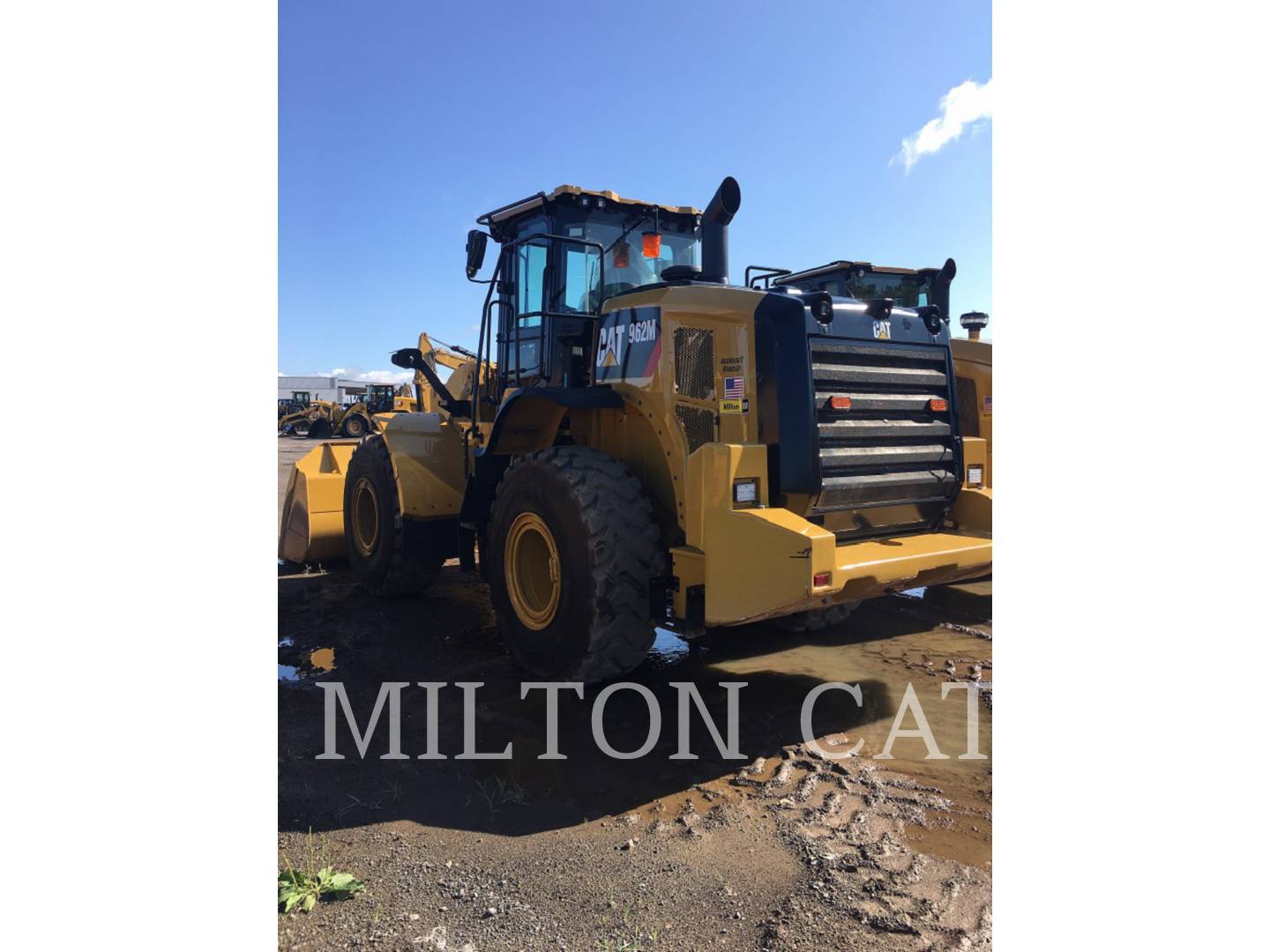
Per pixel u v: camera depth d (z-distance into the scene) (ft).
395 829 8.81
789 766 10.41
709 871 7.98
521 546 13.42
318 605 18.63
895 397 12.37
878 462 11.96
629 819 9.10
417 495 17.44
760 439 11.45
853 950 6.75
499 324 17.51
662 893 7.58
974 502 13.01
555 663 12.32
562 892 7.59
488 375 17.49
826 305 11.51
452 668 14.32
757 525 10.12
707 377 12.08
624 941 6.86
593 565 11.58
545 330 15.20
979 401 16.97
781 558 9.84
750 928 7.06
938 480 12.71
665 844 8.52
